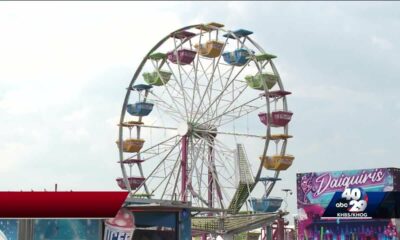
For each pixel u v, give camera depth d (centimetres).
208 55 8138
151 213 3541
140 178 8712
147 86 8744
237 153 7819
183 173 7956
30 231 3206
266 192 7881
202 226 7744
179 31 8306
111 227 3306
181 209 3625
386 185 6272
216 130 7994
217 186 7838
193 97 8150
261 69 7912
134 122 8781
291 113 7925
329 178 6712
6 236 3225
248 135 7881
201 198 7862
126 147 8838
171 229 3588
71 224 3266
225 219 7625
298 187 6956
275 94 7962
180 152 8106
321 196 6738
